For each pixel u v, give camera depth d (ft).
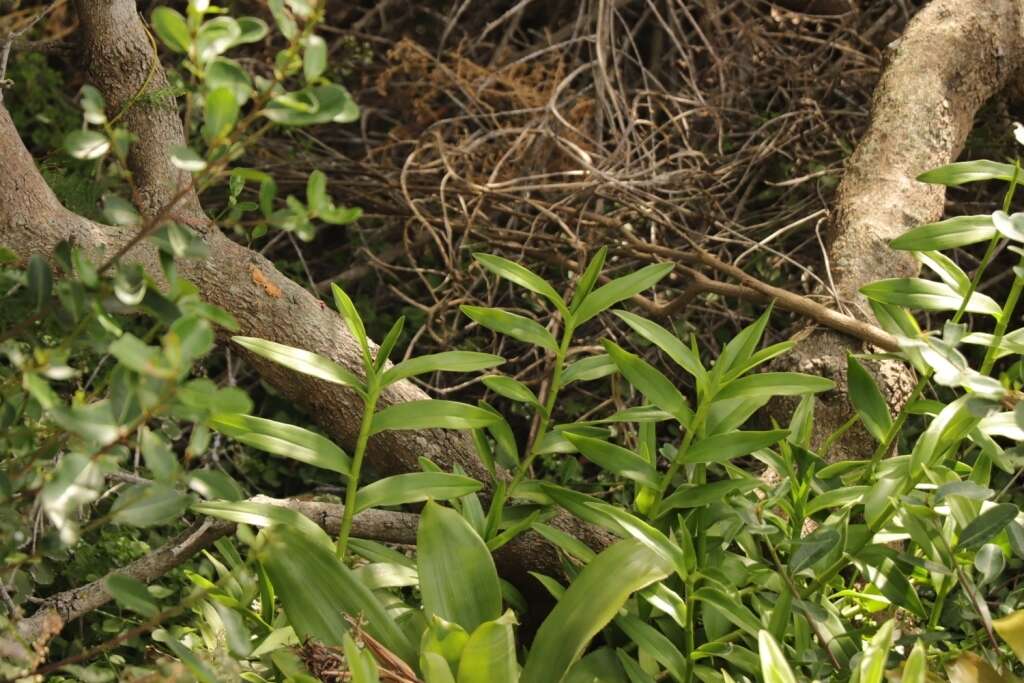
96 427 4.40
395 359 13.87
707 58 17.25
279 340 8.36
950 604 6.79
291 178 14.60
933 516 6.44
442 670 5.43
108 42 8.77
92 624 8.95
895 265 10.86
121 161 4.75
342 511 8.25
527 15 18.39
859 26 16.40
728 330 13.66
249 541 6.11
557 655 6.08
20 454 5.79
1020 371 7.01
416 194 14.30
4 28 7.91
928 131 11.85
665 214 13.44
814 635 6.89
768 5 16.84
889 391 9.75
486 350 13.23
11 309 7.19
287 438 6.60
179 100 12.71
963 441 9.47
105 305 4.97
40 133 14.35
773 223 13.30
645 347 13.20
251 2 16.55
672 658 6.59
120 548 9.43
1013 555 8.46
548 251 12.39
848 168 11.96
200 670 5.15
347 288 14.99
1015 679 6.28
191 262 8.31
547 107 13.70
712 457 6.85
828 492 6.98
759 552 7.17
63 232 8.11
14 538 5.27
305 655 6.04
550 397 7.33
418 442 8.28
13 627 5.33
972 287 7.08
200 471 4.96
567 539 7.08
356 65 17.30
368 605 6.11
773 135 14.74
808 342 10.24
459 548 6.36
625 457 7.02
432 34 18.39
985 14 12.55
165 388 4.41
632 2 17.90
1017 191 14.23
